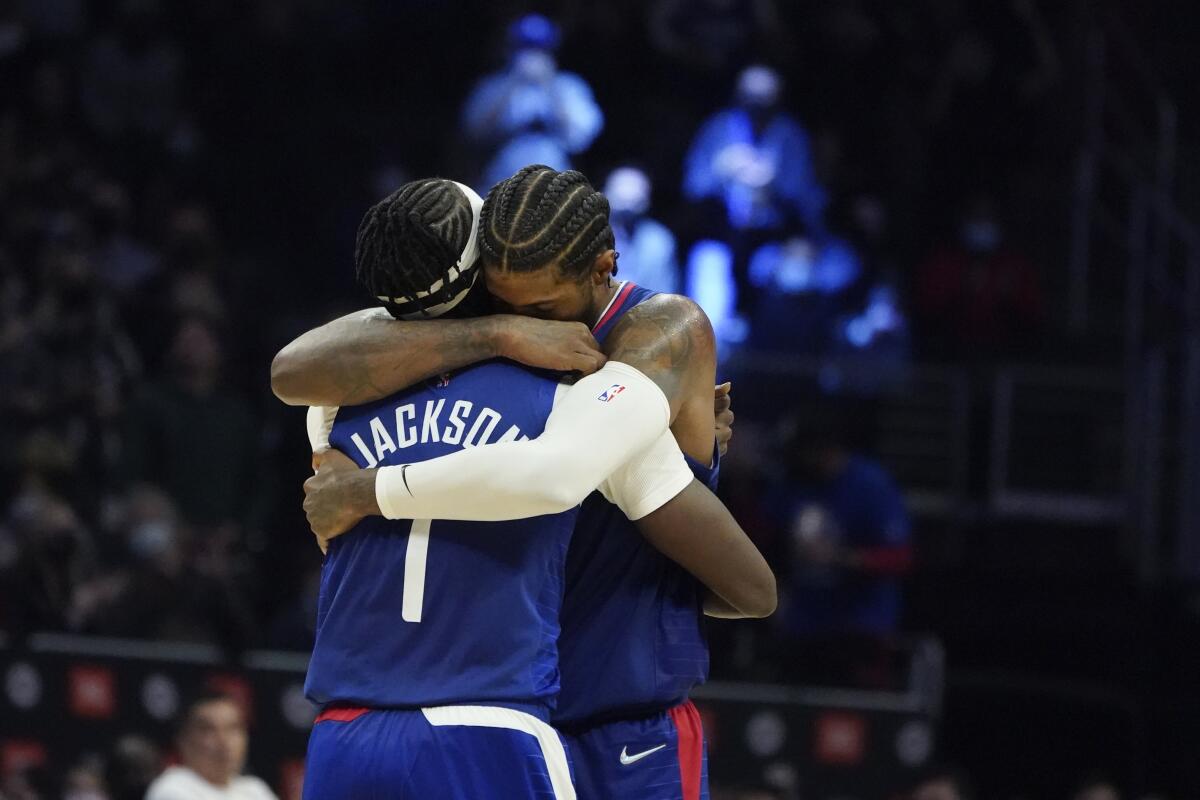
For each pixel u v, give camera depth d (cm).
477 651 435
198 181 2081
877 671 1185
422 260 446
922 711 1086
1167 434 1922
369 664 441
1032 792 1572
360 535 449
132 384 1568
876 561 1354
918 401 1955
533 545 443
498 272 448
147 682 1105
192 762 971
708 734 1095
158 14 2172
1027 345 2020
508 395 449
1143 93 2331
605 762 486
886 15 2205
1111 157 2069
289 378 461
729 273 1856
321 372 457
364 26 2367
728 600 484
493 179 1852
